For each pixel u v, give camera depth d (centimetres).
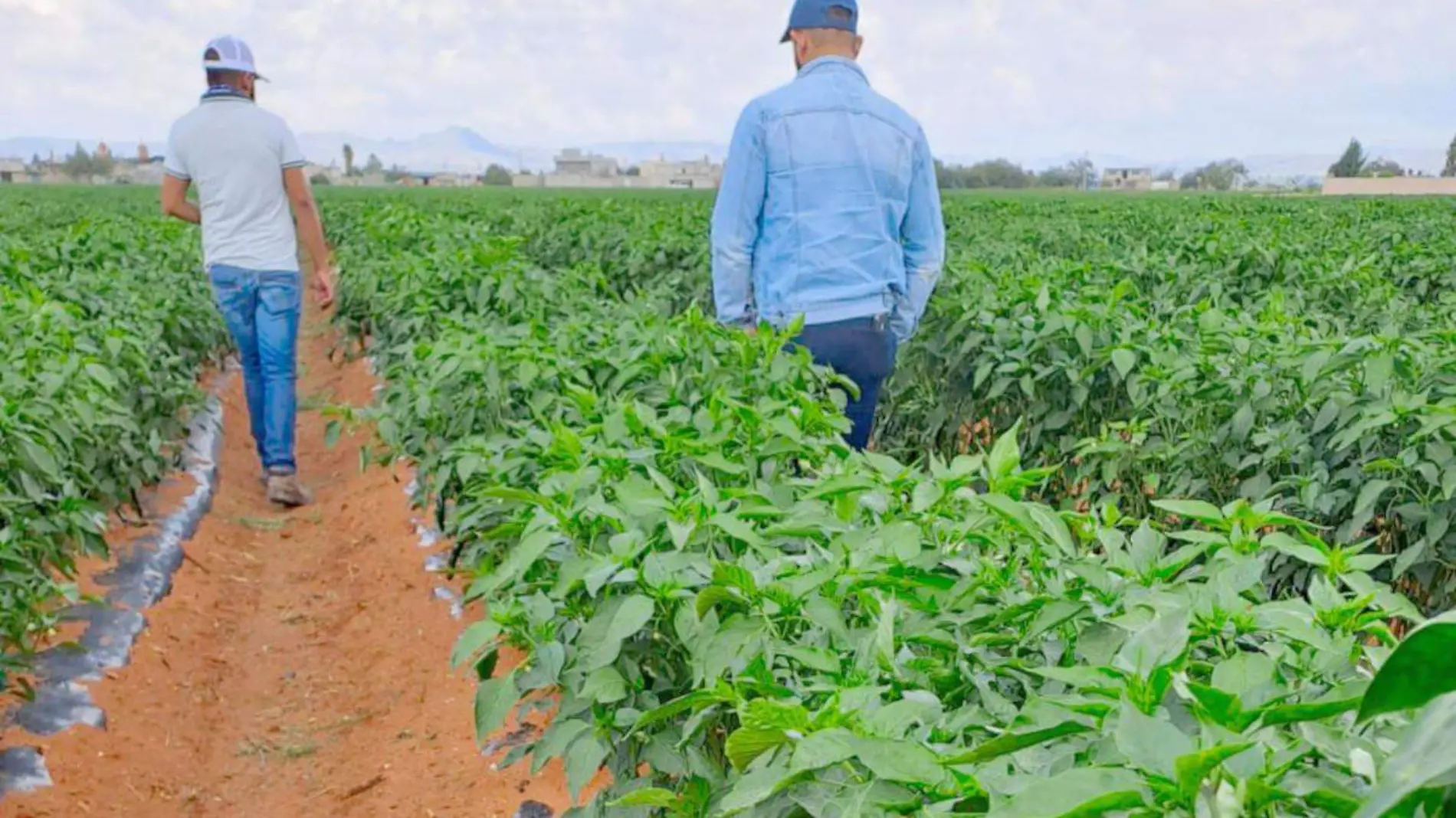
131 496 706
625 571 251
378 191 5847
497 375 486
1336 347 483
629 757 288
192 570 691
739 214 588
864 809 174
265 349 824
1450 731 117
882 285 591
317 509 844
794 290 588
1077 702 174
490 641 291
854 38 597
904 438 757
